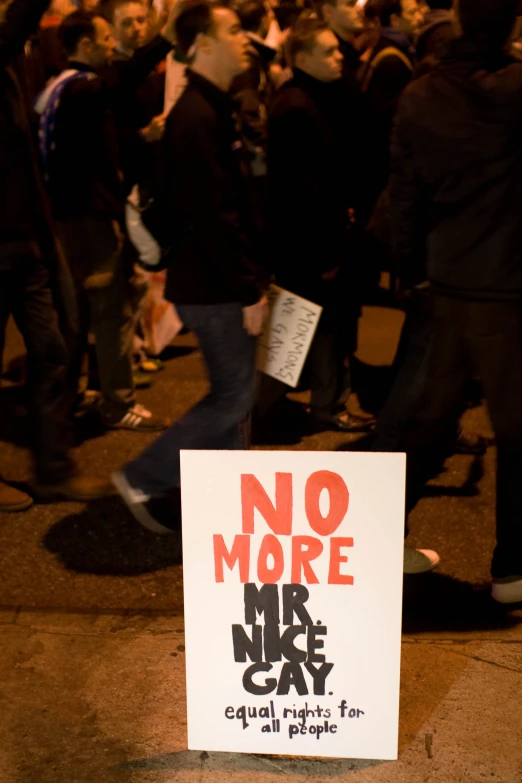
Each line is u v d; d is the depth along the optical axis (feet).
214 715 6.95
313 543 6.54
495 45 8.05
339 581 6.60
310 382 14.03
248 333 10.00
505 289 8.41
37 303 11.14
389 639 6.68
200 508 6.56
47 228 10.93
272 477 6.45
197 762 7.10
